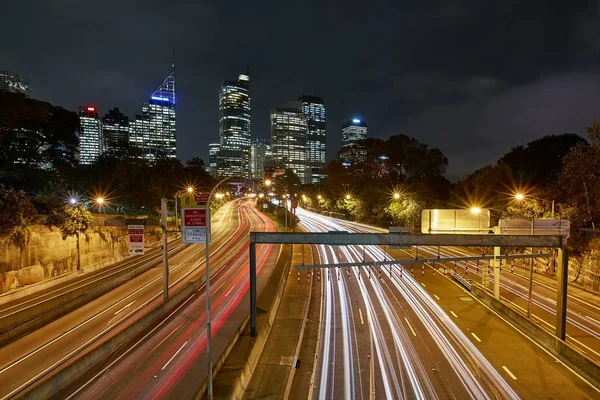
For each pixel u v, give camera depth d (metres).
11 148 63.06
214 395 19.34
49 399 19.47
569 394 21.11
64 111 69.06
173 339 27.25
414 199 82.75
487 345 27.55
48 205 44.16
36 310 33.12
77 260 47.81
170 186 102.75
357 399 20.95
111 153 91.81
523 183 63.78
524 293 40.34
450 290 42.19
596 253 40.16
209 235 18.12
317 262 57.62
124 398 19.53
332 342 28.62
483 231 36.84
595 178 43.78
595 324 31.17
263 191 160.62
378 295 40.59
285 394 21.31
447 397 20.95
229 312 33.34
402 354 26.30
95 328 29.59
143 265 55.00
